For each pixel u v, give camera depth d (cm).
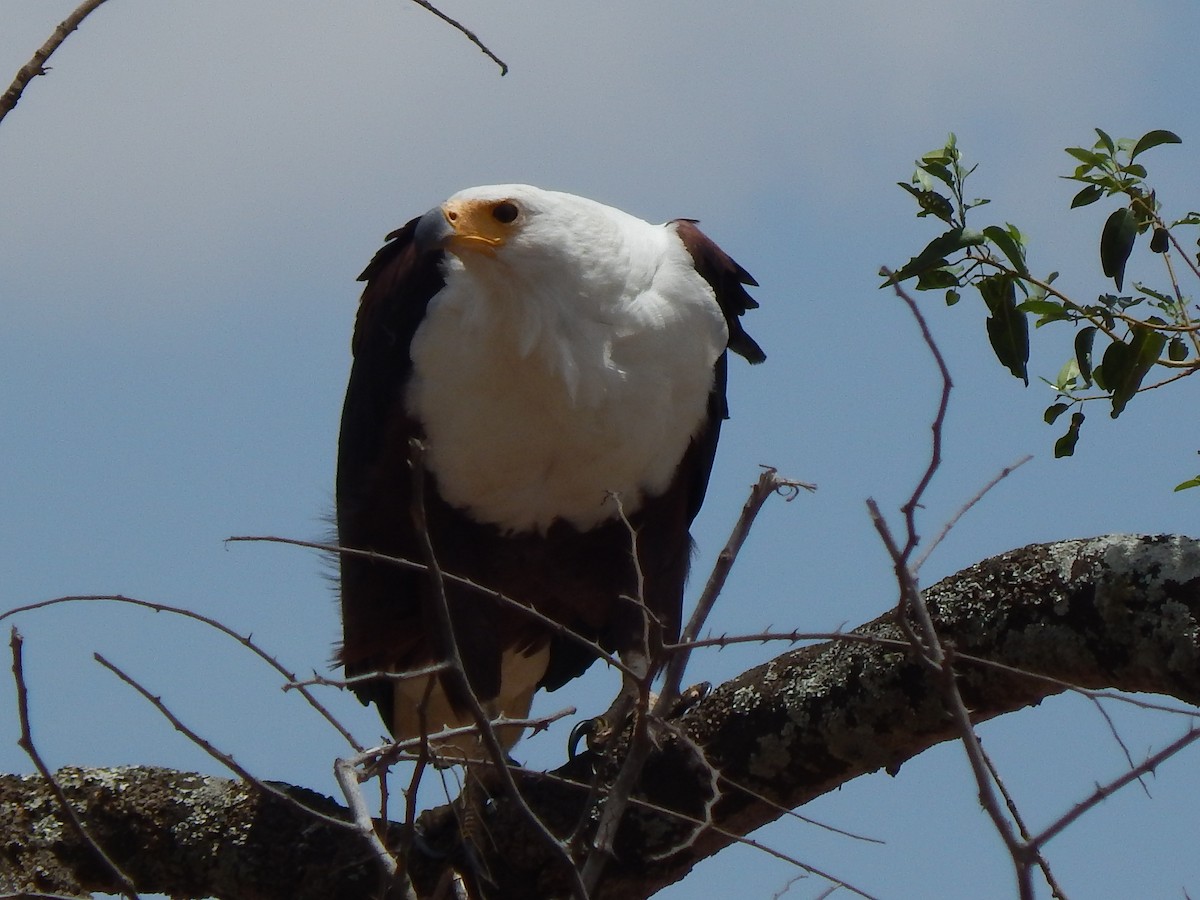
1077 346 764
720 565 531
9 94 502
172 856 767
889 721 695
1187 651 625
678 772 735
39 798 767
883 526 483
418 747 506
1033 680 668
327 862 757
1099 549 659
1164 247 768
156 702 491
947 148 764
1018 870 444
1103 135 766
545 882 753
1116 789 441
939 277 767
